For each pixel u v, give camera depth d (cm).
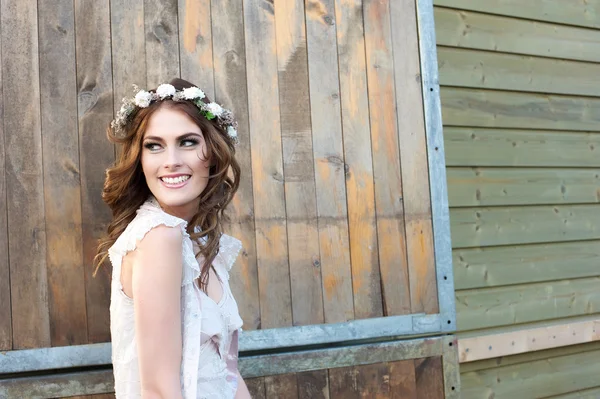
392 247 239
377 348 236
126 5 212
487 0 308
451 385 245
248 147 224
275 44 229
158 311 128
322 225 231
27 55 201
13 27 201
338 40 237
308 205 230
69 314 201
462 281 293
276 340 223
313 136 232
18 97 200
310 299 228
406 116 244
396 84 244
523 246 312
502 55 312
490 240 302
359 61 239
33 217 199
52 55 204
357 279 234
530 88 317
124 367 135
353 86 238
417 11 249
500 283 302
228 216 220
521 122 315
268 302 223
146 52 213
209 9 222
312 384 227
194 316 135
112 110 208
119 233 152
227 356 154
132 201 156
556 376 312
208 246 153
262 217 224
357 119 238
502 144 310
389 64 243
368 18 242
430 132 247
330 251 231
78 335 201
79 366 202
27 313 197
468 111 301
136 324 129
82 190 204
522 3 317
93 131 206
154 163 146
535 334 299
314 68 233
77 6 207
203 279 150
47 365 198
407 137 244
